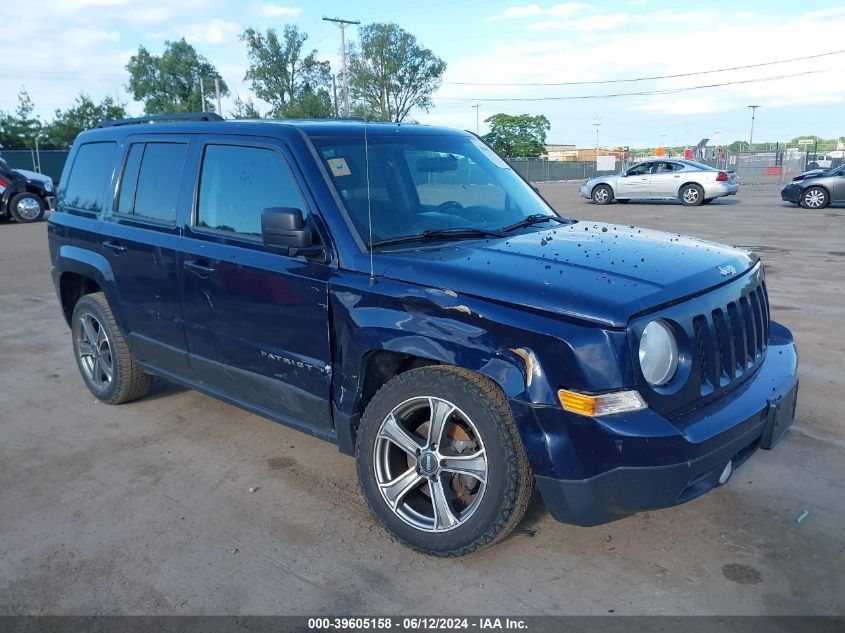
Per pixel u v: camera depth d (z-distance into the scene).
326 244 3.61
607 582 3.15
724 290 3.29
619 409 2.82
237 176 4.12
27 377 6.24
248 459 4.50
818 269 10.45
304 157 3.81
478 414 3.05
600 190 25.06
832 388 5.44
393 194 3.93
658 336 2.93
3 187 19.77
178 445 4.73
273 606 3.05
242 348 4.08
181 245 4.36
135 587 3.20
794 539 3.45
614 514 2.94
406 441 3.32
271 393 4.01
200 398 5.64
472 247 3.61
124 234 4.80
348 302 3.45
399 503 3.39
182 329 4.47
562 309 2.90
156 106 72.94
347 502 3.93
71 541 3.58
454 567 3.29
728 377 3.24
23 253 13.81
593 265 3.26
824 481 4.02
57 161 44.31
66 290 5.74
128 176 4.93
